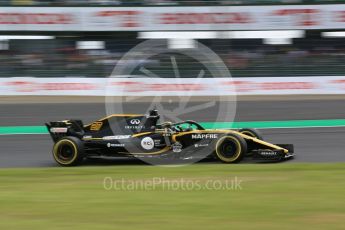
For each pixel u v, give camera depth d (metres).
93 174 31.92
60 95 75.44
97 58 80.75
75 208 23.95
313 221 21.47
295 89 75.81
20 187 28.75
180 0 80.44
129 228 20.89
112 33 81.88
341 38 80.94
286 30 79.44
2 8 79.00
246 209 23.39
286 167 32.94
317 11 78.81
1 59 79.12
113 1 79.88
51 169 34.06
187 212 23.03
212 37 80.25
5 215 22.98
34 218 22.47
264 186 27.78
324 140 44.50
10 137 48.41
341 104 65.75
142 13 79.69
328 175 30.42
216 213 22.83
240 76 80.06
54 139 36.50
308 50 81.12
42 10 79.44
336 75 80.31
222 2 80.06
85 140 35.50
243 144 33.94
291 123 53.94
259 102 68.62
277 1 79.62
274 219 21.83
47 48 80.81
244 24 79.75
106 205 24.39
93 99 72.62
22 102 70.06
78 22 79.69
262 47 80.75
